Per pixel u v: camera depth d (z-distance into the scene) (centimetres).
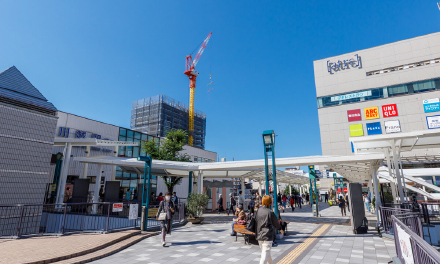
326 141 4397
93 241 749
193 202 1396
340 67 4562
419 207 1073
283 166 1470
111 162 1559
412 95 3925
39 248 656
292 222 1459
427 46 3962
